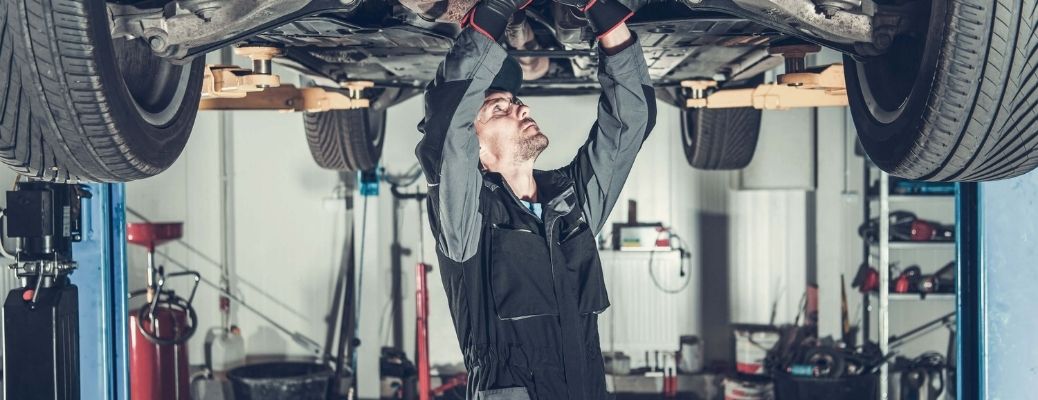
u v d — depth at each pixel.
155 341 5.27
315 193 6.55
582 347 1.92
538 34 3.01
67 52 1.66
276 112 6.54
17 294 2.66
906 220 5.98
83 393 3.33
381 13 2.28
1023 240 3.04
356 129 4.55
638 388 6.30
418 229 6.45
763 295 6.51
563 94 4.27
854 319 6.38
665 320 6.49
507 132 2.03
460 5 1.99
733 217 6.52
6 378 2.64
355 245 6.34
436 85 1.80
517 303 1.89
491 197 1.98
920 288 5.80
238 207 6.57
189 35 1.91
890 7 1.94
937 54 1.72
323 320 6.55
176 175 6.57
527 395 1.88
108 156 1.82
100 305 3.32
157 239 5.70
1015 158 1.85
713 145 4.54
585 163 2.09
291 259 6.56
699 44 2.79
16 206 2.66
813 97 3.45
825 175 6.38
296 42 2.76
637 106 1.98
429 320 6.48
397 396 6.27
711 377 6.27
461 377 6.14
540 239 1.95
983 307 3.06
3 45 1.66
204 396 6.33
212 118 6.55
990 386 3.06
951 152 1.83
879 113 2.05
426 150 1.79
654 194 6.50
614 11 1.87
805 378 5.30
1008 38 1.66
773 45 2.79
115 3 1.93
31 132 1.77
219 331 6.56
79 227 2.84
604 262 6.49
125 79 1.94
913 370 5.80
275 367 6.26
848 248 6.38
